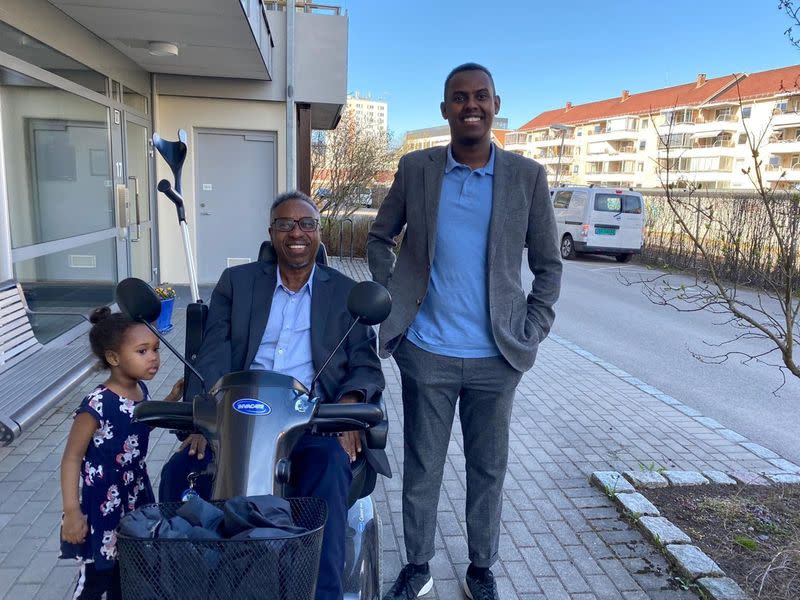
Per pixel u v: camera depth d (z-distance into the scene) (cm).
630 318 1015
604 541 335
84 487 229
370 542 242
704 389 640
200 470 225
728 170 5178
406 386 270
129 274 845
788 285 345
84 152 694
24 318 491
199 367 238
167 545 130
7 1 513
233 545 130
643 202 1808
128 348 227
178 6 616
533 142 8575
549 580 301
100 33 718
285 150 1048
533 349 256
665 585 298
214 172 1040
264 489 169
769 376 692
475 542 277
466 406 270
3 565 293
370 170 1745
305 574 136
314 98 1052
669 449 466
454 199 255
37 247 573
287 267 248
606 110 7356
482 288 255
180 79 982
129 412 231
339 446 219
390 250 284
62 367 451
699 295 418
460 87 244
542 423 515
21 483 370
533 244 263
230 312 253
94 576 233
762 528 341
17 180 540
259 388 189
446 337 257
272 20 1002
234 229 1060
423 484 275
